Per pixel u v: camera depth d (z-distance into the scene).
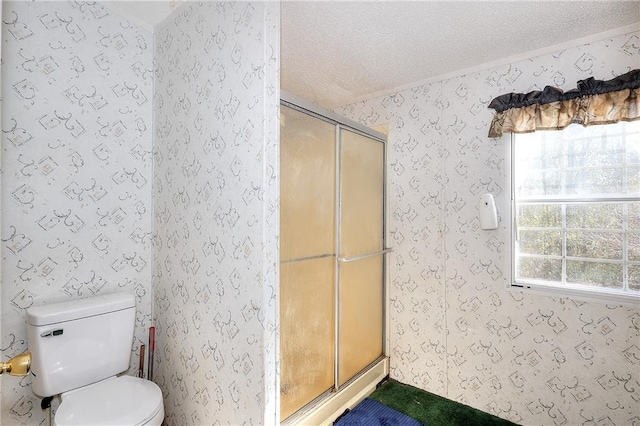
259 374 1.22
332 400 1.84
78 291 1.51
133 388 1.40
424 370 2.22
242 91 1.30
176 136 1.62
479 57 1.92
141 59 1.73
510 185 1.90
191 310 1.53
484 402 1.96
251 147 1.26
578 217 1.76
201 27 1.49
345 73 2.13
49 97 1.42
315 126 1.78
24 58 1.35
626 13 1.50
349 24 1.60
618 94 1.55
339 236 1.93
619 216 1.65
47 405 1.34
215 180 1.41
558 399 1.73
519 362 1.85
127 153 1.68
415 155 2.28
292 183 1.64
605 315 1.63
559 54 1.76
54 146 1.44
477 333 2.00
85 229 1.54
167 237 1.68
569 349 1.71
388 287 2.40
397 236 2.36
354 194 2.10
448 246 2.13
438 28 1.63
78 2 1.51
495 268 1.95
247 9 1.29
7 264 1.32
